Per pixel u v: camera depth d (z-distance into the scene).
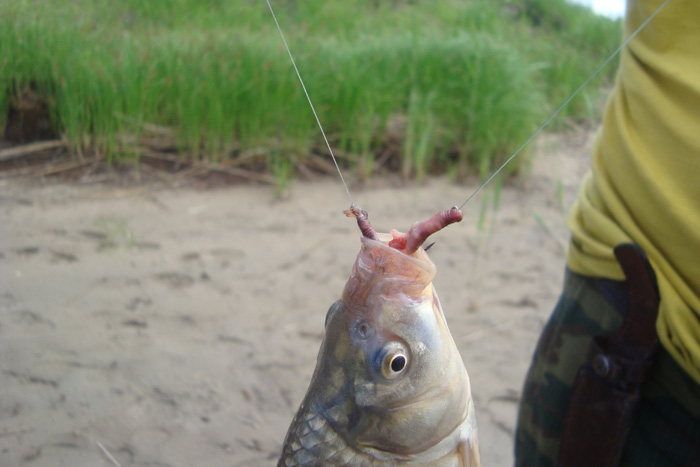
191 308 1.04
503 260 1.29
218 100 1.58
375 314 0.33
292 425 0.36
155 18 1.91
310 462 0.34
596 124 1.99
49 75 1.51
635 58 0.42
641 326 0.41
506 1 2.66
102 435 0.77
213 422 0.81
